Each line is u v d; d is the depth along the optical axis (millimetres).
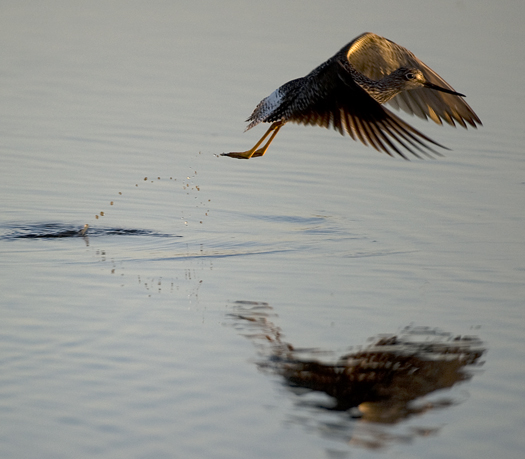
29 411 7734
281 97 9625
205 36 26984
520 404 7875
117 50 25531
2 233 13492
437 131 19516
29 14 29953
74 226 13961
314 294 10836
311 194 15852
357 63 10492
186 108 20719
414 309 10352
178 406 7832
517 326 9820
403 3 31781
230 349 9133
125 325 9781
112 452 7055
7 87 22047
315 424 7520
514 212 14508
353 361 8836
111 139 18656
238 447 7113
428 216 14445
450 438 7262
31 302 10477
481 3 31688
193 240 13289
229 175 16953
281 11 30531
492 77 22406
